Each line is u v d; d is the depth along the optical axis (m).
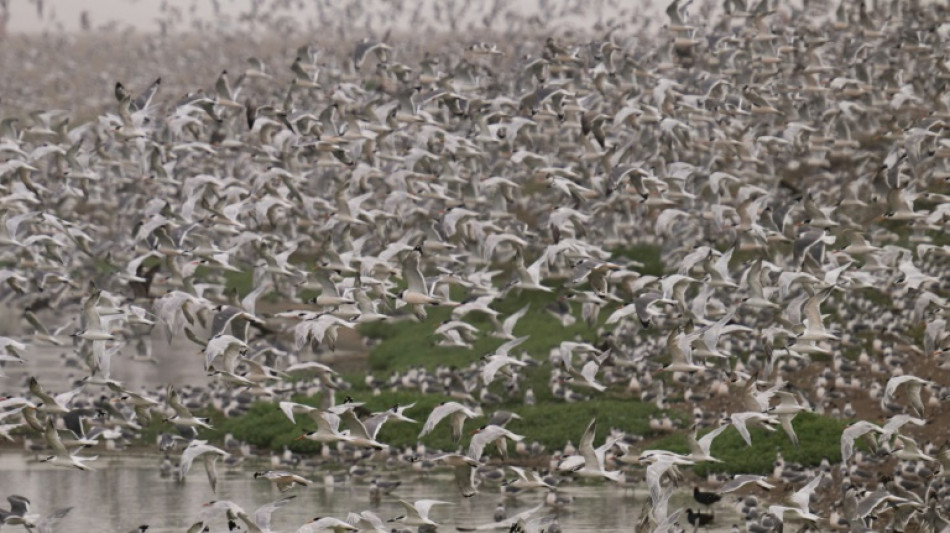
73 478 55.16
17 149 54.38
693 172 53.78
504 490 50.78
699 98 59.06
